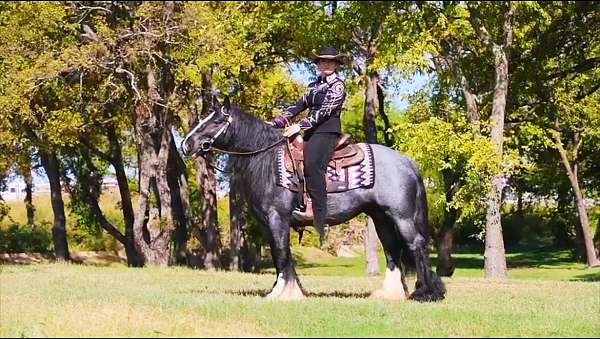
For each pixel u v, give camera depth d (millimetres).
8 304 9859
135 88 23906
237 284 15406
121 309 8961
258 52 25328
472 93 22891
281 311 9094
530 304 11445
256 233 35156
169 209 27734
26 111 23312
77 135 26875
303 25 23531
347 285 15484
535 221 58375
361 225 45188
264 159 10789
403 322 8523
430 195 29484
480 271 38500
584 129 30609
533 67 24859
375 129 26234
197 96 26734
